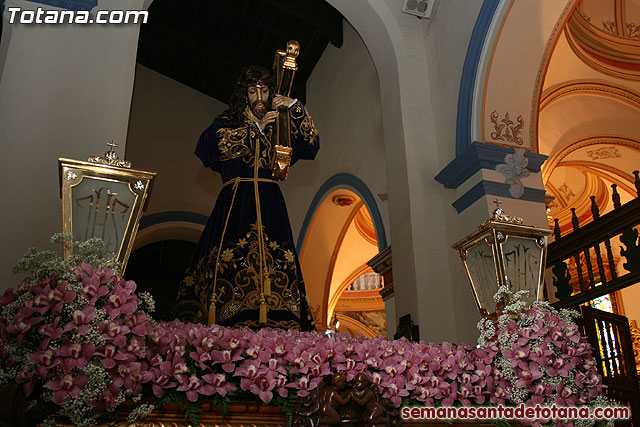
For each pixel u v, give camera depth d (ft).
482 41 18.26
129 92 13.53
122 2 14.37
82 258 7.72
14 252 11.04
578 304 17.28
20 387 6.62
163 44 35.83
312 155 12.26
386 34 20.83
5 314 6.91
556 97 27.37
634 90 27.89
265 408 7.56
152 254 40.93
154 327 7.54
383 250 24.94
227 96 38.58
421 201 18.30
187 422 7.17
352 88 30.48
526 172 17.74
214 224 11.37
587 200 35.19
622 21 27.25
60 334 6.71
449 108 19.08
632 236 15.79
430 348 8.76
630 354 17.02
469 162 17.44
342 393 7.64
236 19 34.01
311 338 8.38
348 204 31.73
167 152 36.60
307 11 31.19
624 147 30.27
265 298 10.33
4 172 11.64
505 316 9.35
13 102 12.35
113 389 6.73
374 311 51.47
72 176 8.34
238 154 11.63
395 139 19.71
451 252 17.75
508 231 10.48
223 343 7.54
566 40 26.30
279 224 11.35
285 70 11.44
